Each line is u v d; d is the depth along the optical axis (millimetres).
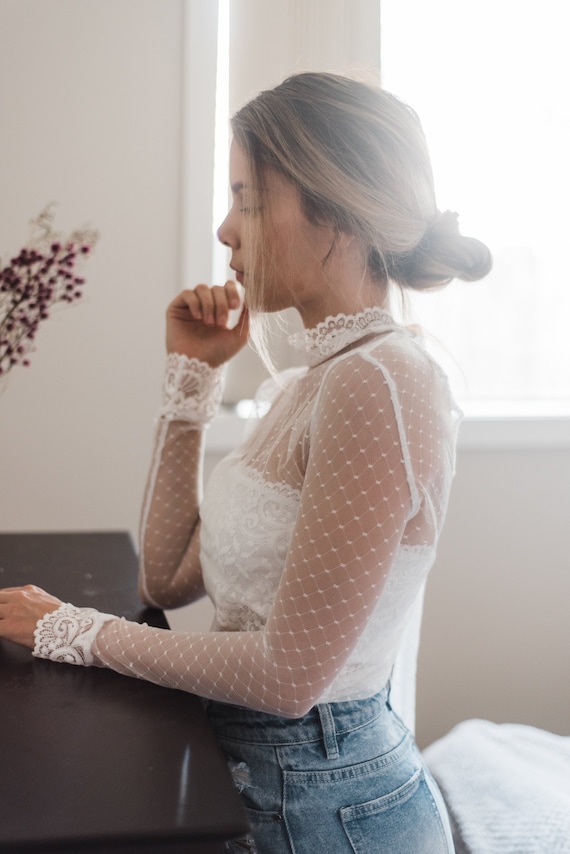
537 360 2457
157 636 1022
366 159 1041
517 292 2426
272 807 1033
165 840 755
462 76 2330
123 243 2152
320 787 1034
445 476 1008
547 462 2404
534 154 2379
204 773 851
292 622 921
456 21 2311
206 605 2264
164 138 2141
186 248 2160
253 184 1079
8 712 948
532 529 2426
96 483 2203
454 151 2357
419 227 1063
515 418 2332
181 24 2115
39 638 1075
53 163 2104
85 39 2086
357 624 924
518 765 1714
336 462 931
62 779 826
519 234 2406
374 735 1074
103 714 954
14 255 2104
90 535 1733
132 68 2109
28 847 729
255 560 1068
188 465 1396
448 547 2396
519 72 2346
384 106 1069
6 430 2148
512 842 1478
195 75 2117
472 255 1095
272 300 1124
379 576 921
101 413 2186
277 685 926
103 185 2129
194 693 1004
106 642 1048
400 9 2289
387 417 934
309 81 1079
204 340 1403
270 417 1214
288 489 1058
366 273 1087
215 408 1416
